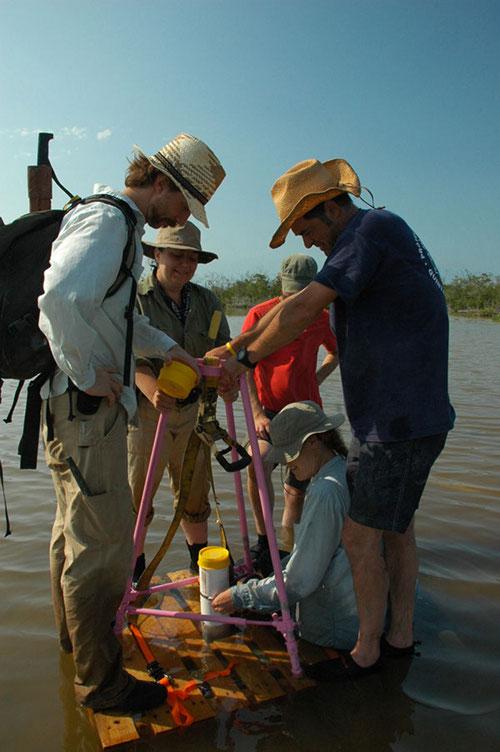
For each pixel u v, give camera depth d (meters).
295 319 2.25
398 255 2.22
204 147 2.20
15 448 5.61
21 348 2.03
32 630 2.68
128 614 2.76
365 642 2.37
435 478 4.78
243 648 2.57
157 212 2.25
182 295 3.28
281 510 4.15
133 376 2.26
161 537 3.71
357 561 2.35
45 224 2.10
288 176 2.43
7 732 2.08
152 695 2.20
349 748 2.01
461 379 10.66
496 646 2.61
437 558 3.40
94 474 2.07
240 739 2.05
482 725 2.12
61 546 2.38
